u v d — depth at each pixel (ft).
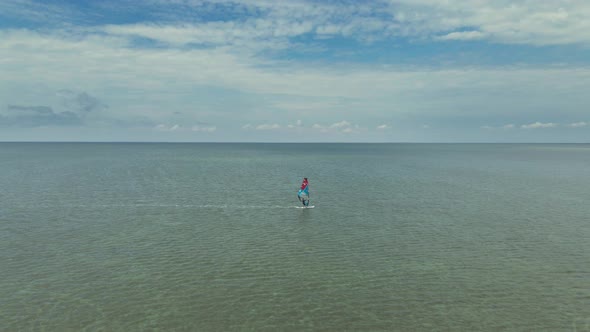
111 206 206.08
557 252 127.54
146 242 137.18
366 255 124.06
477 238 144.05
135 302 90.12
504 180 337.72
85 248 129.59
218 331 78.18
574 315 85.30
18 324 79.87
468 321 82.69
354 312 86.28
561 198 236.63
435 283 102.12
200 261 117.60
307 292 96.27
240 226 161.99
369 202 221.25
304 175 380.78
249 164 546.67
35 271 108.17
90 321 81.46
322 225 164.04
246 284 100.68
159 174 381.40
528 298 93.40
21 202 215.10
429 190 271.49
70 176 353.92
